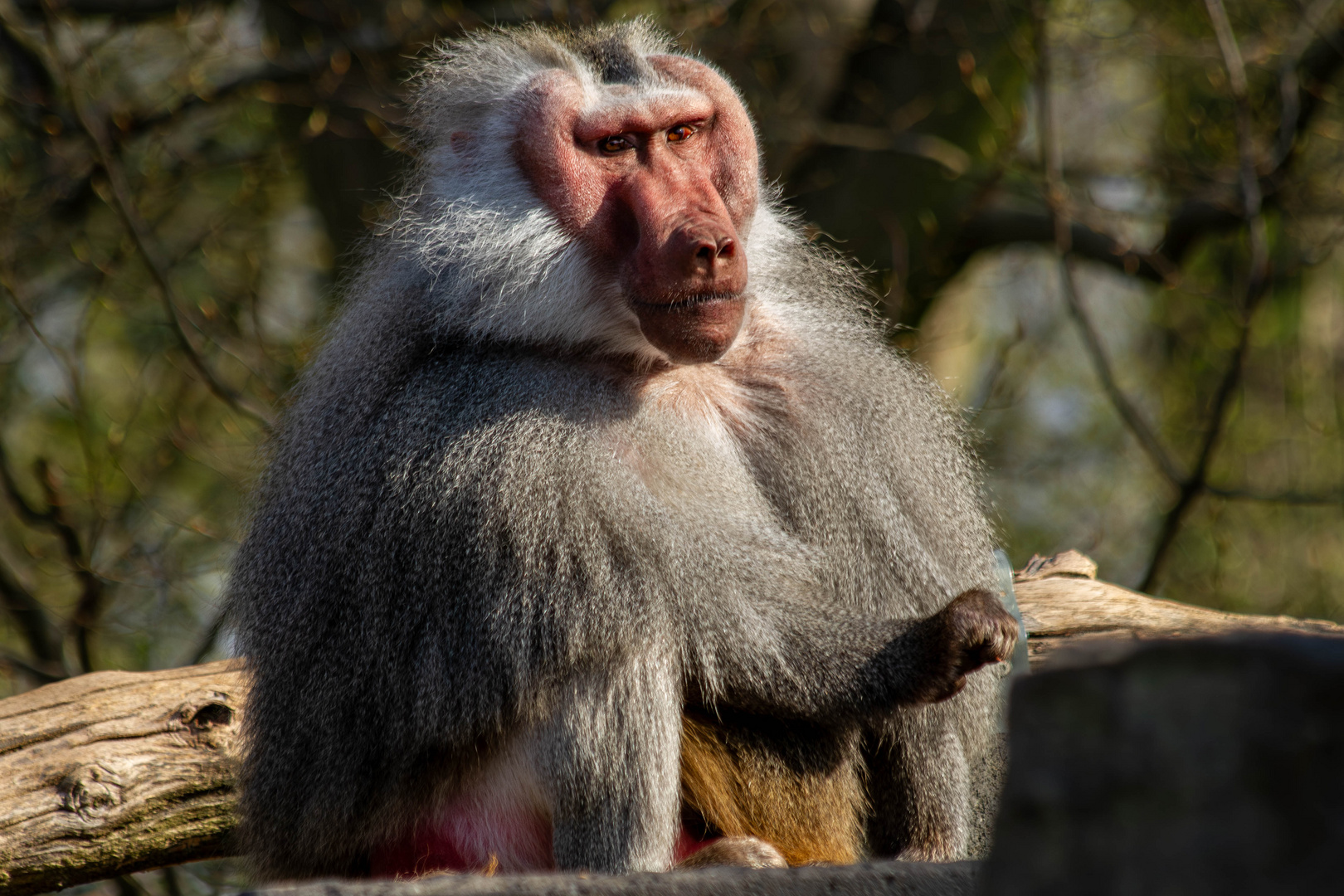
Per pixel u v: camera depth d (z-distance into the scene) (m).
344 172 22.39
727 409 9.07
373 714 7.97
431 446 8.05
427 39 20.25
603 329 8.74
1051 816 4.29
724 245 8.41
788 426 9.02
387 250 9.38
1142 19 22.89
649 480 8.20
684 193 8.65
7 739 10.52
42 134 21.08
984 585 9.37
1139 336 29.56
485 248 8.71
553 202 8.73
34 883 10.27
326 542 8.27
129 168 23.69
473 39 9.55
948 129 23.08
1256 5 23.28
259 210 24.94
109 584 18.66
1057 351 29.38
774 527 8.59
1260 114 23.48
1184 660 4.14
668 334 8.45
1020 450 26.91
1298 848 3.94
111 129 20.84
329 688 8.16
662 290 8.41
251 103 24.69
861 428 9.10
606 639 7.56
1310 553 25.62
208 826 10.88
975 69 22.36
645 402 8.65
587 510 7.70
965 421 10.51
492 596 7.64
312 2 21.16
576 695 7.61
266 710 8.58
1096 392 27.86
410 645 7.83
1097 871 4.20
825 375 9.20
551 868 8.18
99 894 15.77
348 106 20.91
